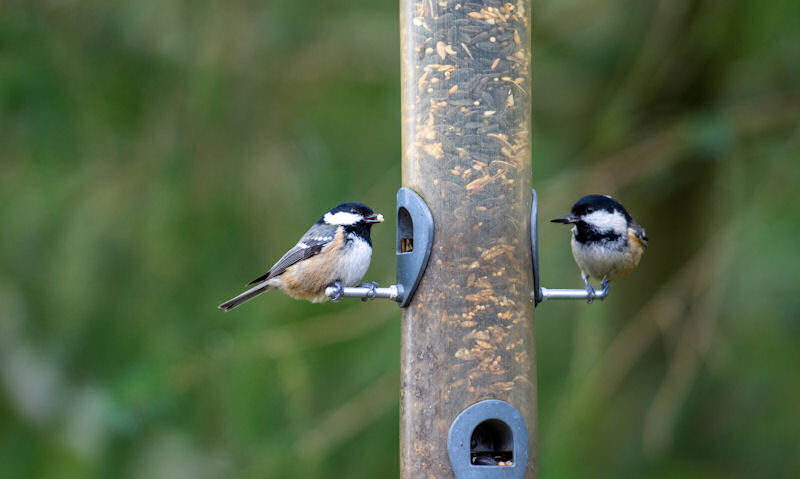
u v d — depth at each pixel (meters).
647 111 11.84
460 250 8.03
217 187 10.59
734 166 11.66
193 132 10.70
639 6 12.14
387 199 10.97
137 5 10.86
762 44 11.49
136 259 10.36
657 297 11.17
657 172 11.41
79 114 10.50
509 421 7.83
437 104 8.24
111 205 10.51
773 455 12.75
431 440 7.84
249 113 10.97
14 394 10.15
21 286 10.35
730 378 12.93
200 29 10.92
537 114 12.54
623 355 10.95
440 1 8.33
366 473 9.88
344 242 9.35
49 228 10.48
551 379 11.27
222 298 10.25
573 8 12.66
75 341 10.23
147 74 10.78
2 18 10.42
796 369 12.77
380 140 11.40
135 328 10.20
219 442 9.81
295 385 9.95
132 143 10.65
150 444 9.71
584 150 12.20
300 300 10.39
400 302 8.17
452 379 7.87
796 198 10.76
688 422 13.01
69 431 9.99
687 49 11.57
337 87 11.55
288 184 10.78
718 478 12.47
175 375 9.84
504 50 8.34
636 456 12.41
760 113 11.30
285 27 11.18
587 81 12.51
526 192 8.31
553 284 11.16
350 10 11.43
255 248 10.43
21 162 10.45
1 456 9.97
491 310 7.97
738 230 10.77
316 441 9.84
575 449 10.66
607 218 9.77
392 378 10.17
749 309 12.61
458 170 8.12
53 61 10.47
